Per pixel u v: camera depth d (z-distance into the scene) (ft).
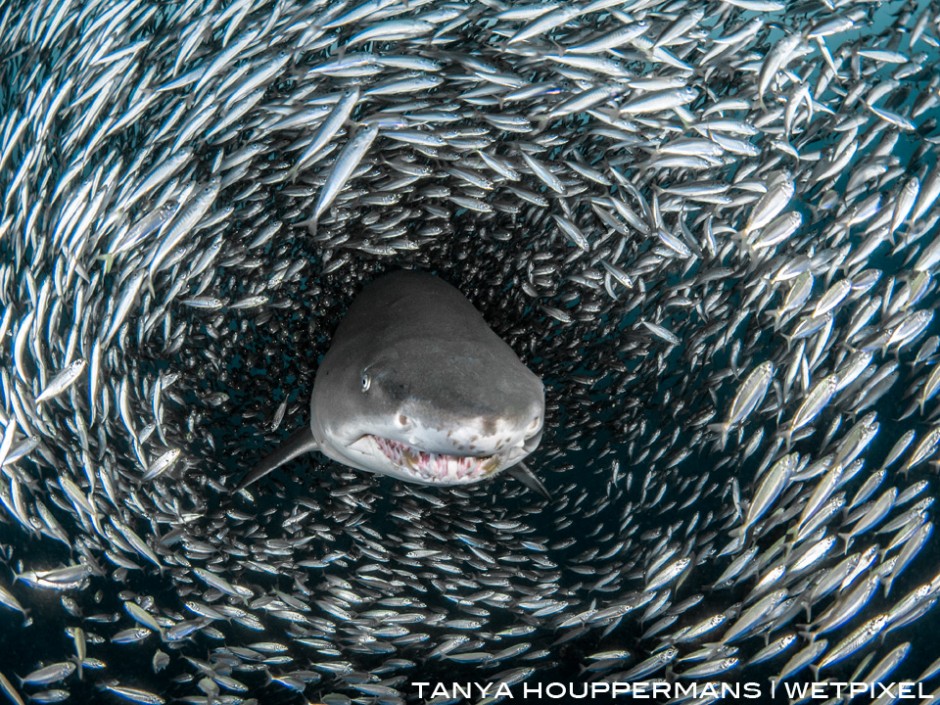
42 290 3.44
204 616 3.83
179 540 4.15
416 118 3.44
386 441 3.24
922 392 3.86
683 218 4.23
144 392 4.30
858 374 3.75
